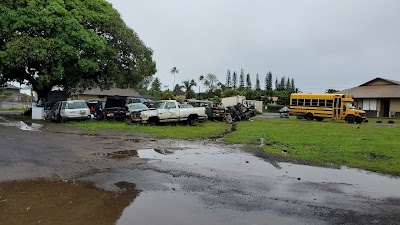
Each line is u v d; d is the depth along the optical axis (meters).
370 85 46.12
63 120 21.39
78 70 26.41
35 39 23.23
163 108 20.88
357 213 5.74
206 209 5.77
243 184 7.38
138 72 30.77
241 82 126.88
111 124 20.20
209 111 27.25
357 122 28.98
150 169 8.58
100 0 28.88
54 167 8.48
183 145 13.02
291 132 18.61
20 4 24.03
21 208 5.65
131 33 30.47
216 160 10.02
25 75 29.11
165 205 5.92
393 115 40.69
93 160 9.52
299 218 5.46
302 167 9.28
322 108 30.52
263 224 5.18
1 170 7.98
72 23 24.31
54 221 5.15
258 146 12.88
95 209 5.68
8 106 57.66
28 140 12.88
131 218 5.31
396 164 9.77
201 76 100.50
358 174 8.59
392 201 6.45
